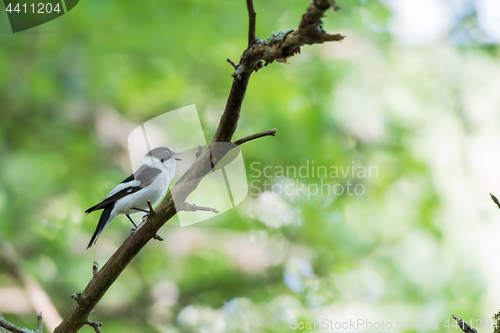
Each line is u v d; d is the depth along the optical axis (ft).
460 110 39.58
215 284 35.45
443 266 35.19
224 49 36.55
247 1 10.00
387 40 39.55
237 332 33.09
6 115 36.91
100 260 34.24
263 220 34.83
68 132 37.32
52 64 36.88
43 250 33.78
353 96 37.81
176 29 36.29
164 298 35.19
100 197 34.24
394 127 37.65
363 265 35.19
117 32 36.70
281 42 9.89
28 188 34.32
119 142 37.19
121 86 37.29
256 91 34.14
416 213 36.68
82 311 12.45
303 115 34.65
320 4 8.85
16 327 12.58
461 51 40.32
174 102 36.14
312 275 34.63
